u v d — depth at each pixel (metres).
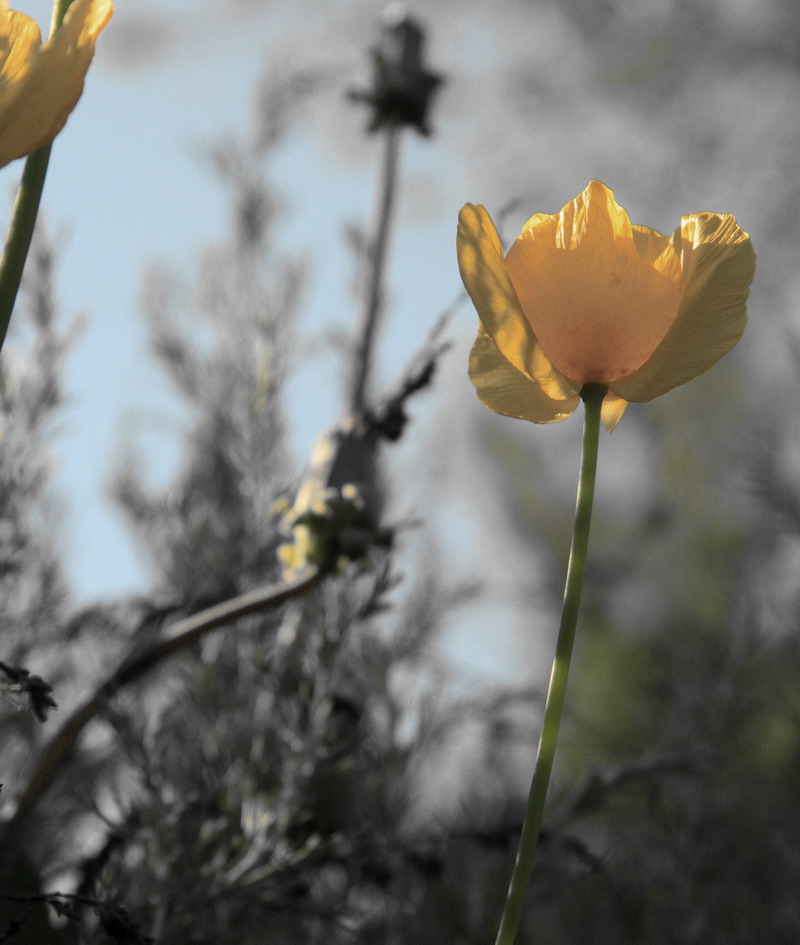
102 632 1.19
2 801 1.01
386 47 1.45
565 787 1.17
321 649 1.06
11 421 1.18
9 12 0.79
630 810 1.45
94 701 1.00
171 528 1.33
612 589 3.35
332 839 1.03
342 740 1.07
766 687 1.48
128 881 1.00
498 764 1.41
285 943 1.09
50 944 0.95
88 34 0.77
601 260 0.82
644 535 3.67
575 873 1.17
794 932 1.32
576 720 1.51
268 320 1.42
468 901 1.27
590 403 0.82
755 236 4.27
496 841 1.10
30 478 1.19
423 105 1.44
